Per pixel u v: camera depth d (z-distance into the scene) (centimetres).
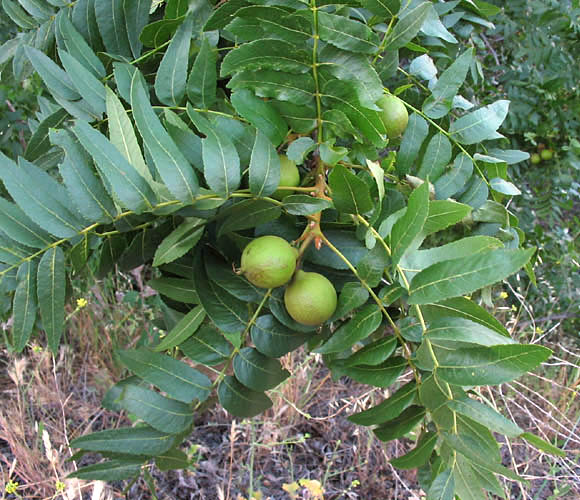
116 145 39
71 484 73
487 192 52
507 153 55
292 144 43
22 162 40
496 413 38
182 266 47
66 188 41
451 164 52
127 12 48
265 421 103
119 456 44
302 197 42
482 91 98
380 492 101
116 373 114
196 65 44
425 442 43
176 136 40
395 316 47
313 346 49
